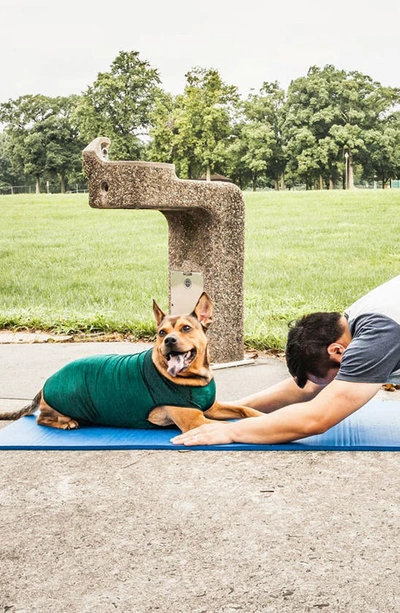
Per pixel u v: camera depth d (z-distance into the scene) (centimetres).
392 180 8512
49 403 430
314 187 8819
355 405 365
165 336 393
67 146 9481
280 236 1936
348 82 8331
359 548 276
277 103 8638
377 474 352
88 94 7700
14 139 9712
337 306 879
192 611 236
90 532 297
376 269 1307
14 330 833
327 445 387
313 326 377
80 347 726
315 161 7688
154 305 408
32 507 324
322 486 338
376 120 8506
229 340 625
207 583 253
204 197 593
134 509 319
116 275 1334
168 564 268
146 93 7756
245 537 288
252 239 1886
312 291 1028
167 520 306
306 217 2423
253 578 256
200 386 403
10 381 588
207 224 604
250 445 389
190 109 6919
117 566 268
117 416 420
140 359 416
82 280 1273
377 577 254
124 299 1020
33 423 445
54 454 391
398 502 319
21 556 278
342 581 252
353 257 1497
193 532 294
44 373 613
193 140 6950
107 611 238
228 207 607
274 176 8412
